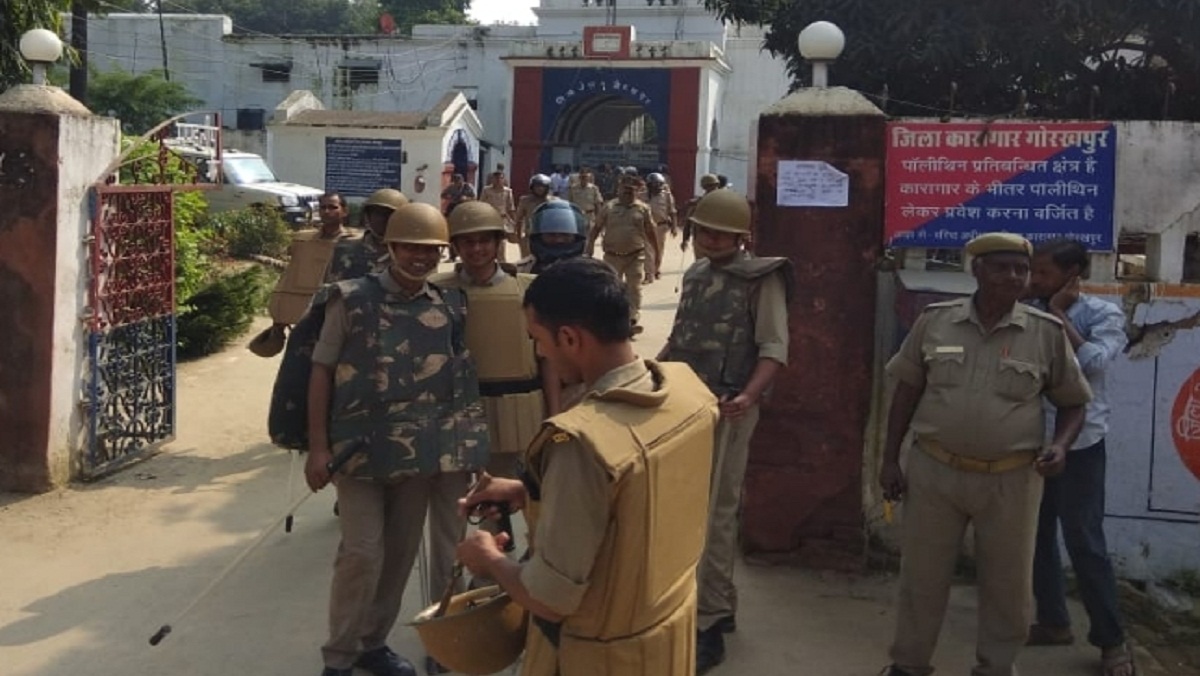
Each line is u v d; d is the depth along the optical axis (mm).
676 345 4707
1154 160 5246
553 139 31641
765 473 5586
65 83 27672
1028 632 4203
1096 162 5219
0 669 4434
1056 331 4000
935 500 4109
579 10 35188
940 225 5367
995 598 4098
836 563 5559
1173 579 5387
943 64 7527
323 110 29938
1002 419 3953
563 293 2477
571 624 2438
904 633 4277
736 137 33281
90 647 4645
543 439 2350
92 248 6711
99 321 6789
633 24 34750
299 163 28531
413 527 4355
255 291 11695
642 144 32094
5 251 6383
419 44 34344
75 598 5141
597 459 2270
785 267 4598
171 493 6680
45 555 5656
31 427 6461
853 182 5367
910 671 4289
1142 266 5848
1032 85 8023
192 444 7766
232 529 6105
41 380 6430
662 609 2451
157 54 34812
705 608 4566
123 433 7168
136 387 7270
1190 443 5332
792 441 5539
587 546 2299
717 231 4543
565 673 2449
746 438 4629
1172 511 5371
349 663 4156
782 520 5586
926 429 4094
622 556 2344
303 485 6891
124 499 6523
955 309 4105
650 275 15758
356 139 28219
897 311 5496
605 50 30953
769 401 5527
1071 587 5395
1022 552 4043
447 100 28641
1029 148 5262
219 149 8328
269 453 7598
